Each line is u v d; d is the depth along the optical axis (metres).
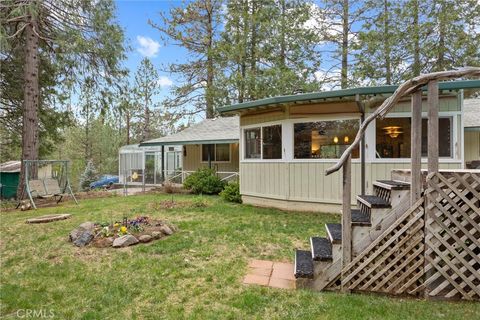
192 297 3.17
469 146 9.46
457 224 3.10
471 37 13.70
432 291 3.14
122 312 2.90
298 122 7.47
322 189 7.27
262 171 8.38
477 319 2.66
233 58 17.22
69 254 4.55
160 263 4.09
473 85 5.60
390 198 3.41
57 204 9.61
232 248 4.71
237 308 2.91
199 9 18.16
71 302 3.12
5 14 9.35
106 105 11.35
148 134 24.00
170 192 12.31
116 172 24.86
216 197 10.76
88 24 10.24
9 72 11.46
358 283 3.27
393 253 3.27
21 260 4.44
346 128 6.97
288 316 2.73
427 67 14.48
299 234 5.45
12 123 12.70
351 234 3.32
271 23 17.09
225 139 13.03
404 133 6.57
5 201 10.97
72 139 24.42
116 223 5.53
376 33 14.84
